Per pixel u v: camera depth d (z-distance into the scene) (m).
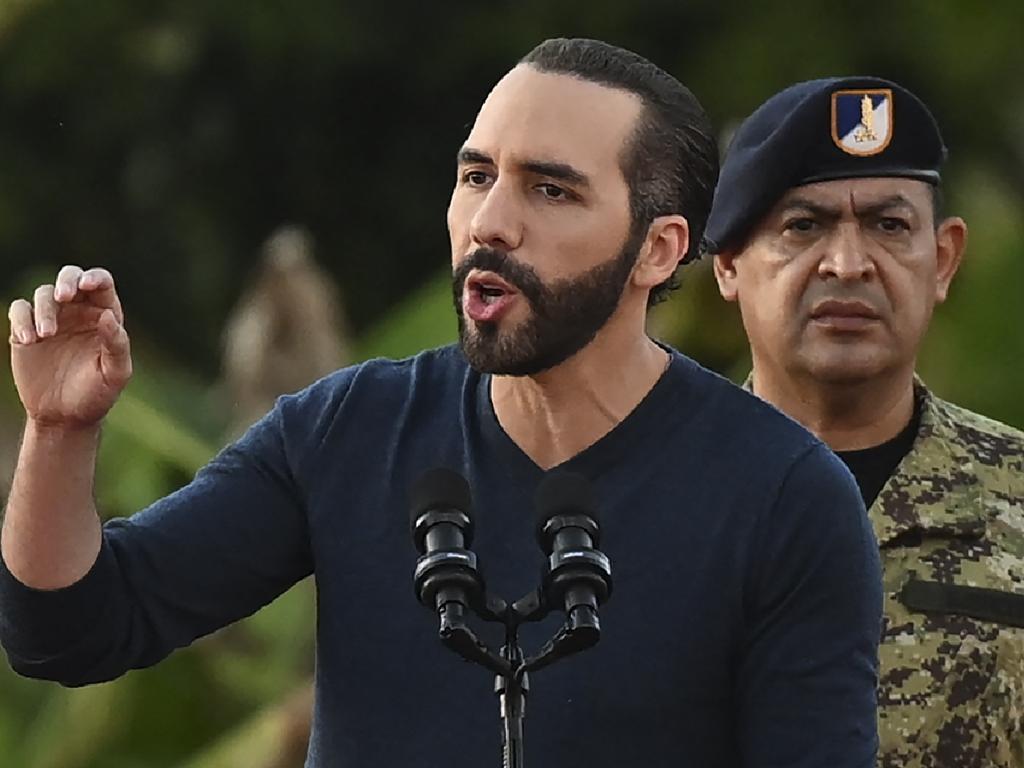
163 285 52.19
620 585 11.45
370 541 11.70
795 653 11.45
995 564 14.88
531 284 11.30
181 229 51.97
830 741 11.36
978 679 14.65
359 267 53.88
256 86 51.88
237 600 11.93
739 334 29.58
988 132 47.09
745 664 11.52
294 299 29.08
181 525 11.77
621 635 11.39
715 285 29.16
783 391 15.45
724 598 11.47
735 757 11.59
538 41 50.94
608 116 11.45
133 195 51.81
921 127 15.26
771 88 46.72
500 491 11.68
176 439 27.00
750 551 11.48
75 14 50.34
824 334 15.09
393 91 52.62
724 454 11.65
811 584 11.48
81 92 51.41
